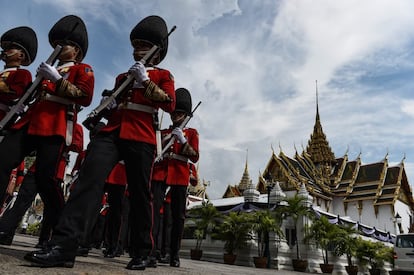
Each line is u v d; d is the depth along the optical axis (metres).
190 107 7.08
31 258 3.08
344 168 62.50
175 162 6.85
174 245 6.60
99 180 3.63
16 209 6.41
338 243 23.02
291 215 20.50
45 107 3.93
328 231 21.02
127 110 4.04
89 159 3.70
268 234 19.34
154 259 5.25
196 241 22.58
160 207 7.07
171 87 4.27
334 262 23.47
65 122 3.98
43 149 3.87
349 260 24.02
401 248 17.34
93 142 3.87
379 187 55.75
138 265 4.13
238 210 22.25
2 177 3.66
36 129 3.81
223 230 19.61
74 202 3.47
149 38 4.50
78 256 6.02
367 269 27.72
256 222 19.17
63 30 4.51
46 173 3.92
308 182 55.00
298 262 19.86
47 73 3.71
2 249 4.36
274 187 23.25
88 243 6.52
